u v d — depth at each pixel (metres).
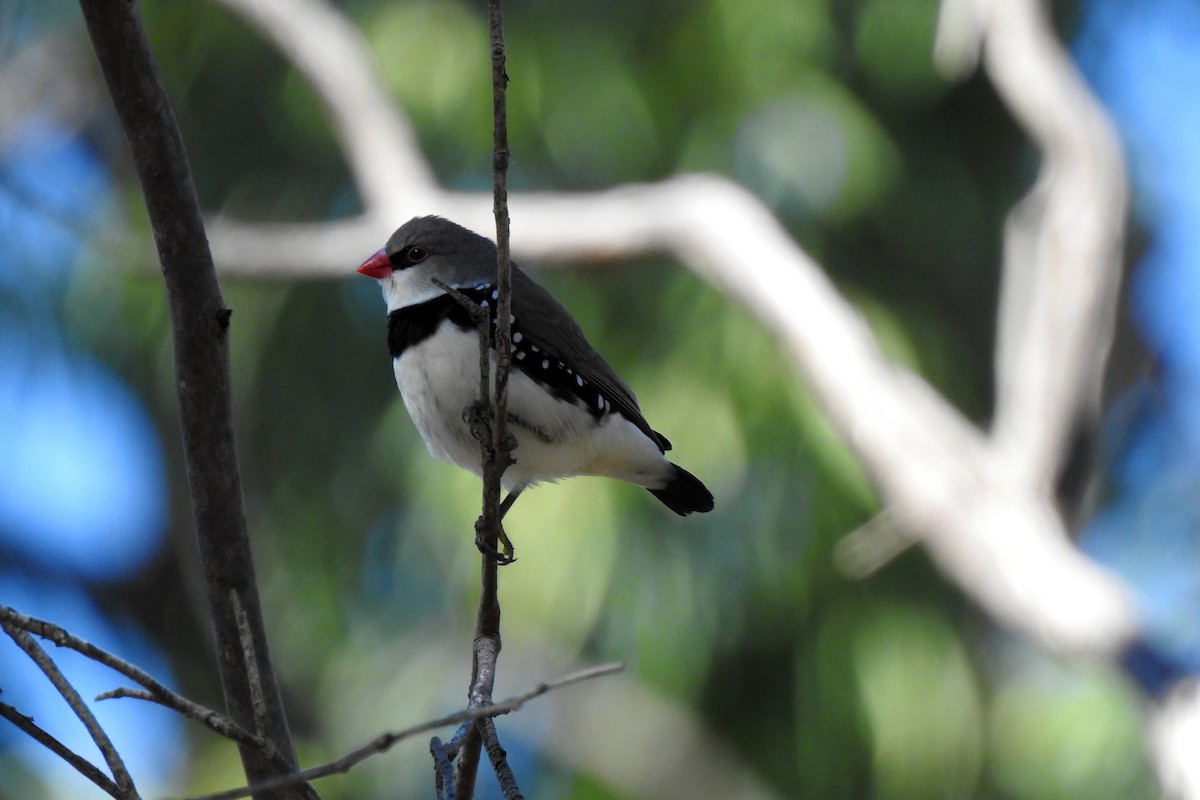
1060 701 13.38
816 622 13.40
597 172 14.07
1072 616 8.77
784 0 13.46
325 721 15.30
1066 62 9.63
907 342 13.41
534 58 13.55
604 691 16.28
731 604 13.28
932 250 14.61
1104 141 9.41
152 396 16.34
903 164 14.60
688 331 12.86
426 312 6.99
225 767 14.01
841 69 14.41
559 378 6.96
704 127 13.57
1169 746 8.27
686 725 15.60
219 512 5.24
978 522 9.12
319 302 15.08
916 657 13.31
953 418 10.29
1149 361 14.61
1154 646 8.68
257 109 15.30
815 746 13.66
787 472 12.69
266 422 15.45
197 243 5.03
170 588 18.27
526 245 11.59
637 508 13.03
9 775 13.48
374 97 12.38
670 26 13.77
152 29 14.72
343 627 15.08
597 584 12.76
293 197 15.23
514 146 13.80
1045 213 9.42
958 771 13.26
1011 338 9.67
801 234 13.71
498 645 5.46
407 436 13.88
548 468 7.34
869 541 10.00
